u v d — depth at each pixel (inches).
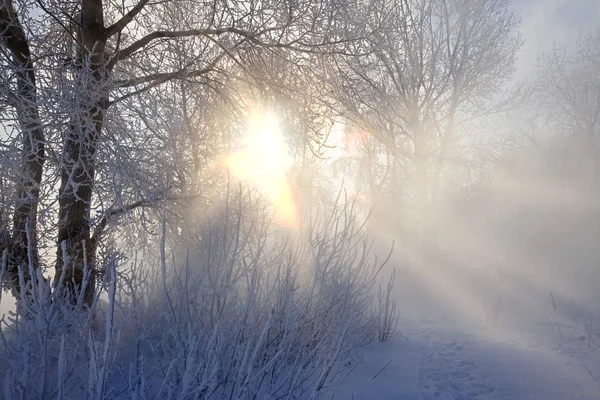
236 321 149.5
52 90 173.2
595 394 166.6
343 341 165.5
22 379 117.7
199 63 249.1
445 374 201.0
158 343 152.3
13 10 197.6
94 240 206.8
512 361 214.4
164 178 211.6
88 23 214.8
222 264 156.9
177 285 153.7
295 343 169.8
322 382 147.1
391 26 248.2
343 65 243.6
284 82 248.7
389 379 193.0
